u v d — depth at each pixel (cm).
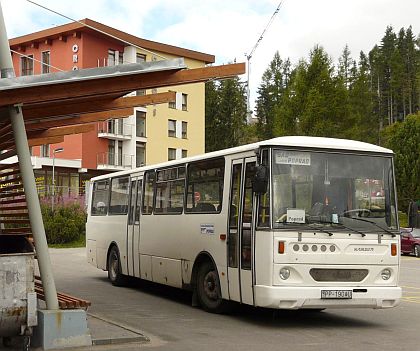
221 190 1195
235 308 1223
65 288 1692
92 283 1830
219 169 1212
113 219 1769
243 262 1095
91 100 1000
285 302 1010
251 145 1109
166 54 6341
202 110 7081
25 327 823
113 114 1229
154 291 1627
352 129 5075
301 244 1027
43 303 1071
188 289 1334
